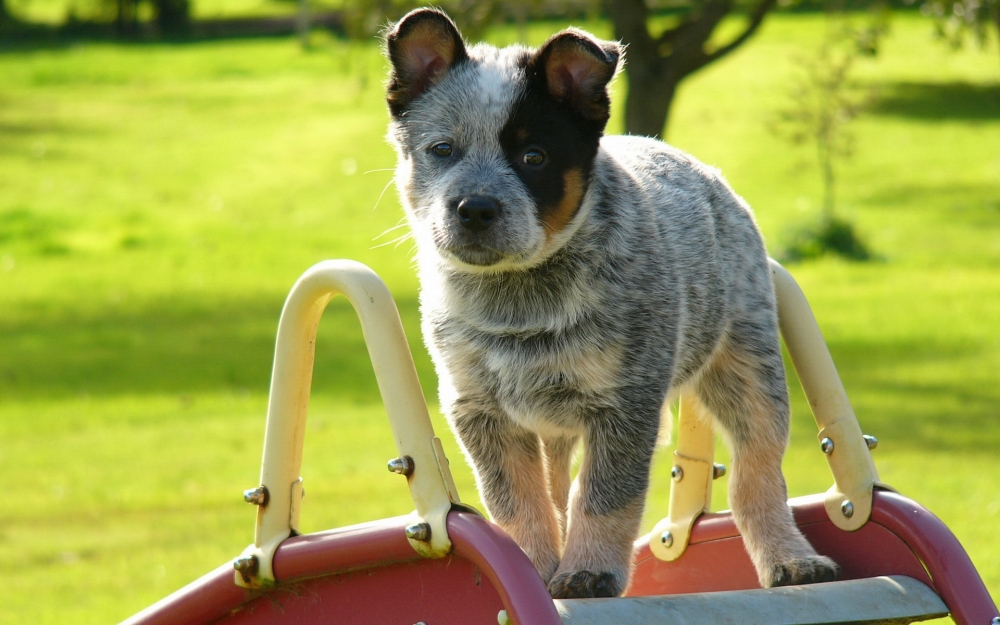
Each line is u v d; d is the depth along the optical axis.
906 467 9.81
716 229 4.77
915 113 38.06
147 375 14.76
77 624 6.88
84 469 10.84
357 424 12.24
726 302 4.76
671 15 45.28
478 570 3.34
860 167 30.56
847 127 34.88
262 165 33.75
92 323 18.12
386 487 9.90
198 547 8.57
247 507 9.64
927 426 11.27
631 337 4.21
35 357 15.83
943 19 16.19
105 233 26.56
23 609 7.17
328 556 3.59
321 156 34.47
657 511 8.93
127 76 50.66
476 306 4.34
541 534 4.39
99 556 8.36
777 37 51.72
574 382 4.25
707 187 4.89
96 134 39.03
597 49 4.31
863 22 24.75
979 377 13.30
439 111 4.54
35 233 26.47
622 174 4.49
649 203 4.48
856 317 16.75
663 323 4.27
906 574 4.09
